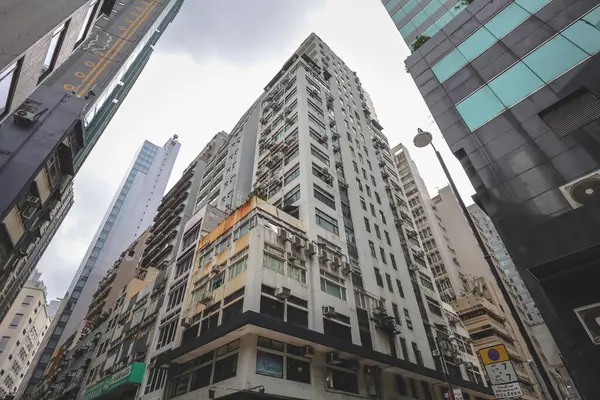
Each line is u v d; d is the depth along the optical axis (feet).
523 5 49.11
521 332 29.30
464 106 48.11
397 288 85.46
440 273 171.73
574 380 26.61
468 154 43.73
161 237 153.28
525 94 41.75
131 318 98.58
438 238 183.62
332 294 65.87
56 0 48.67
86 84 98.84
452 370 82.94
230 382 48.16
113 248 270.46
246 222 67.97
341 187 93.20
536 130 38.45
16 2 42.50
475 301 135.44
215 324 56.49
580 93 36.76
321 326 58.95
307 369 54.24
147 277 123.54
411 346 75.00
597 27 38.63
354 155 112.98
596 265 28.12
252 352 49.34
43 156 67.46
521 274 32.68
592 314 27.12
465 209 39.14
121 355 89.92
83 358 116.57
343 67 166.81
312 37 164.55
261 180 102.63
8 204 58.39
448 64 54.90
